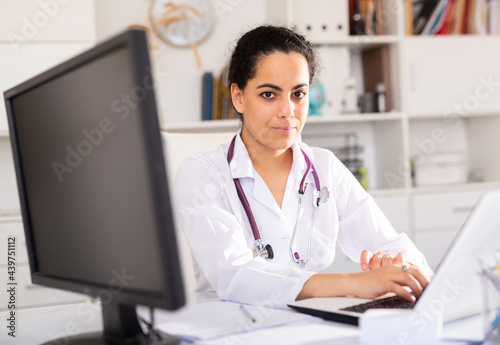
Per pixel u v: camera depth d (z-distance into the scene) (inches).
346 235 59.8
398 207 122.0
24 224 36.4
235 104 56.5
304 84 51.1
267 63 50.2
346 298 39.7
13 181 111.1
